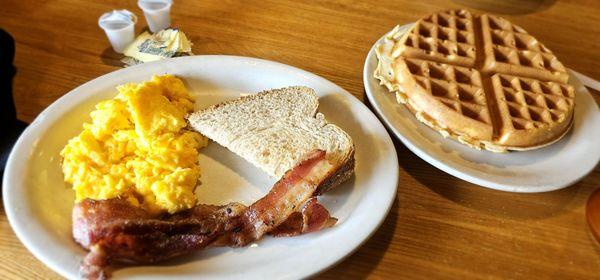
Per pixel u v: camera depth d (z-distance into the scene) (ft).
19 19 1.74
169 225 1.10
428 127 1.47
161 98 1.40
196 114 1.42
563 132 1.47
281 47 1.78
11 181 1.15
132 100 1.35
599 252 1.28
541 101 1.49
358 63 1.76
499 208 1.35
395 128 1.40
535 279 1.21
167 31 1.69
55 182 1.24
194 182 1.30
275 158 1.32
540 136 1.41
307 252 1.11
